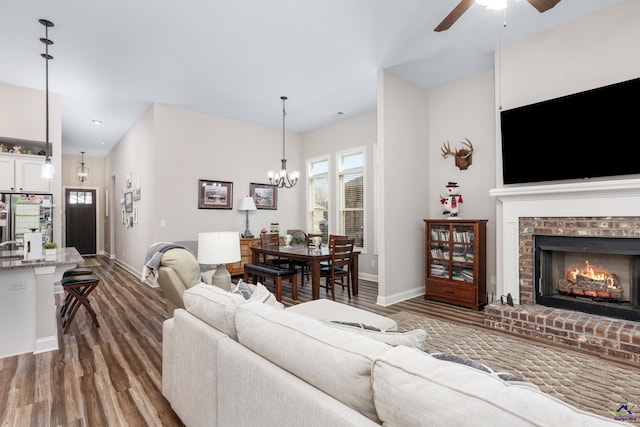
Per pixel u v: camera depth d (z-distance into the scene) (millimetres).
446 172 4773
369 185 5891
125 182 7133
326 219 6855
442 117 4820
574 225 3160
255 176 6617
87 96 5008
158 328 3402
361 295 4723
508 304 3420
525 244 3494
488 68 4250
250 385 1188
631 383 2215
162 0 2838
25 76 4262
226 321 1478
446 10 3018
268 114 6043
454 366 800
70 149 8750
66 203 9273
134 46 3586
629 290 3029
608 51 3047
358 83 4664
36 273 2826
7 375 2396
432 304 4246
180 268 2738
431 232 4523
